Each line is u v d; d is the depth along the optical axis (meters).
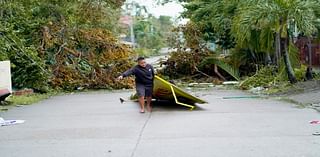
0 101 14.02
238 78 22.36
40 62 18.03
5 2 17.98
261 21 15.54
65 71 19.61
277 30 15.76
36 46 19.33
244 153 6.86
